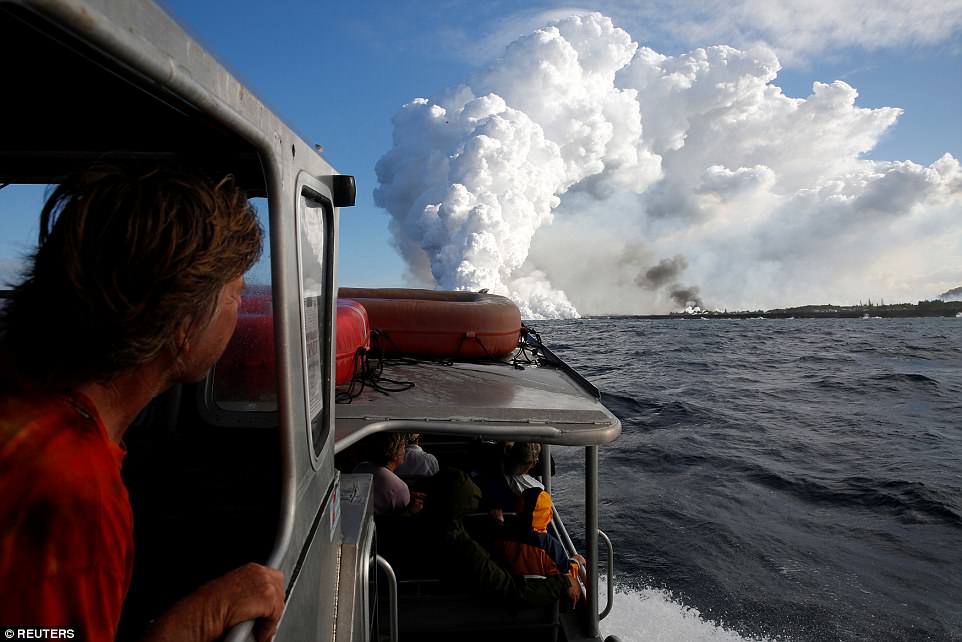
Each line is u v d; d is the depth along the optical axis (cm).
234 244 69
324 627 136
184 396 179
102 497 55
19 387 60
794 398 2714
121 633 131
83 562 52
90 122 108
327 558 142
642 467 1405
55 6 44
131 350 60
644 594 745
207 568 137
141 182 62
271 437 175
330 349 156
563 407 292
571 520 1020
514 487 383
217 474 163
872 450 1652
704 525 999
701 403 2492
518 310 461
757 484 1293
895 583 805
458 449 488
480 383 349
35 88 91
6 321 62
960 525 1048
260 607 78
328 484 150
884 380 3384
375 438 335
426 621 309
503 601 311
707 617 695
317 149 137
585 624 321
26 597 50
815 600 747
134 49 55
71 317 58
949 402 2622
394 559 324
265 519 149
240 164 126
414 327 430
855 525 1048
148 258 59
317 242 143
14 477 52
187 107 76
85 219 58
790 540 951
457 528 314
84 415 60
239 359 177
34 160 127
